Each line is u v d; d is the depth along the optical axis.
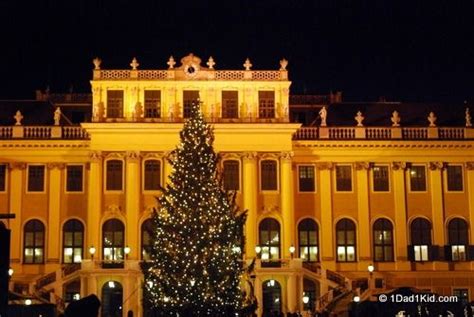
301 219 70.69
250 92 69.06
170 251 49.81
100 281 65.25
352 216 71.00
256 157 68.50
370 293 65.31
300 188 71.12
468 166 72.00
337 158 71.62
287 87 69.31
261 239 68.38
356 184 71.44
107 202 67.75
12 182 69.44
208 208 50.75
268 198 68.56
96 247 67.00
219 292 48.31
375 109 76.75
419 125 73.62
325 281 67.38
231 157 68.62
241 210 67.75
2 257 13.56
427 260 70.69
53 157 70.00
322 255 70.12
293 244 69.31
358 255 70.31
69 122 73.44
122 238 67.62
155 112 68.50
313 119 76.69
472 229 71.38
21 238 68.88
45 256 68.75
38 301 60.25
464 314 37.97
